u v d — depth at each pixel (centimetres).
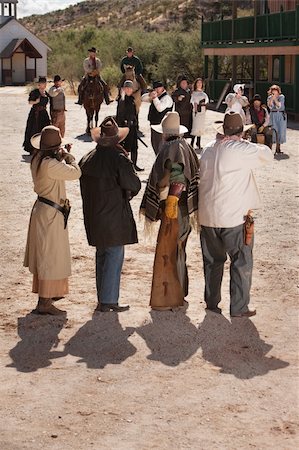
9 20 7219
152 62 6225
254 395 635
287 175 1695
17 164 1859
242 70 4334
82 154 2017
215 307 830
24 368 691
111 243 809
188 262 1023
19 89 5953
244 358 713
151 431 574
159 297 827
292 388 648
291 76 3300
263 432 573
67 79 5666
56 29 17938
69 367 693
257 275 959
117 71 5094
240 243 799
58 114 2217
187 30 9169
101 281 830
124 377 671
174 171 802
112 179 804
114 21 15862
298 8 2973
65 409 610
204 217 805
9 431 574
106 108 3522
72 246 1102
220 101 3634
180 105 1995
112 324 793
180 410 608
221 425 583
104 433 571
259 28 3375
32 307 849
